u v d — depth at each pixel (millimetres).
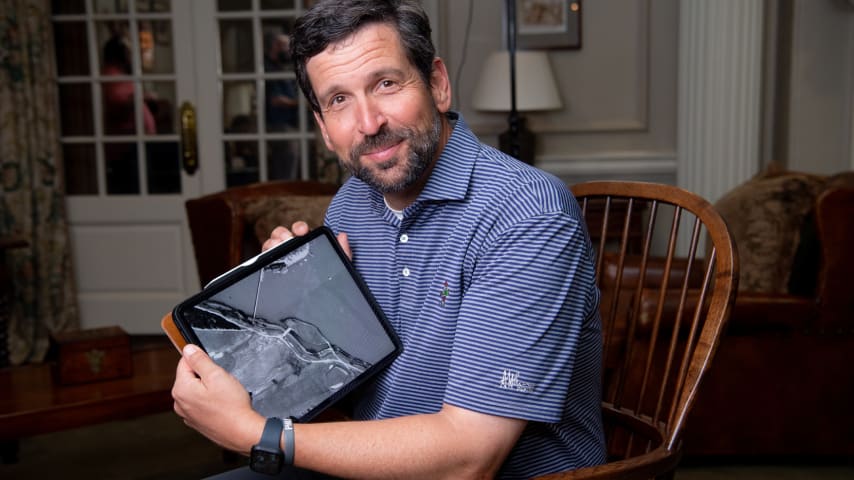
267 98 4656
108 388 2303
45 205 4484
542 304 1086
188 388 1055
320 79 1156
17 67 4367
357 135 1161
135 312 4730
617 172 4484
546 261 1094
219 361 1120
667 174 4469
